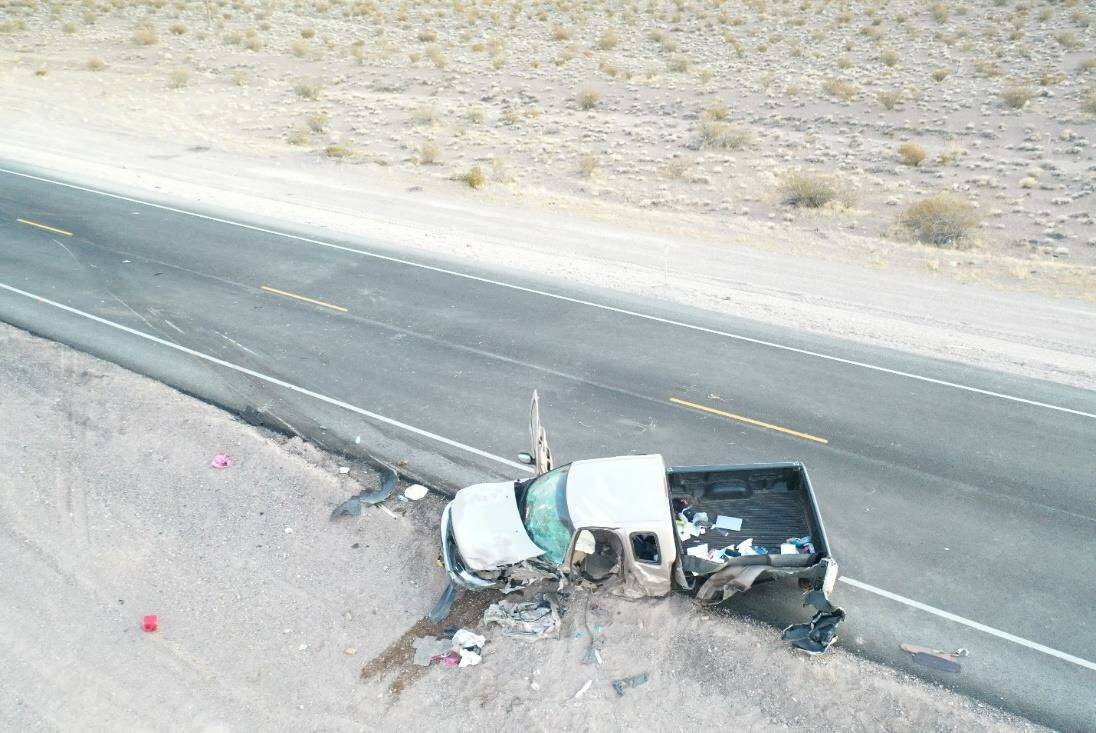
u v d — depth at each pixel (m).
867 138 42.03
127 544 10.57
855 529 11.03
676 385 15.16
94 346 16.23
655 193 33.75
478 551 9.20
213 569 10.16
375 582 9.95
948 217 28.61
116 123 38.62
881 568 10.28
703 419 13.95
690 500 10.34
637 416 14.05
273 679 8.58
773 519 10.01
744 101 48.62
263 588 9.85
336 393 14.76
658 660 8.77
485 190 31.64
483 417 13.99
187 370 15.41
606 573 9.26
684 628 9.18
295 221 24.86
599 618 9.30
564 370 15.73
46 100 41.81
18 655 8.84
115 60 54.53
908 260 24.92
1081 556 10.45
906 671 8.69
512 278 20.75
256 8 74.44
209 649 8.95
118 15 69.06
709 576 9.07
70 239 22.28
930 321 18.78
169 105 44.31
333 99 48.38
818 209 31.70
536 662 8.74
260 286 19.64
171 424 13.30
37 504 11.29
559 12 76.12
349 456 12.78
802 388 15.09
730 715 8.12
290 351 16.34
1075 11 63.34
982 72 51.31
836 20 68.56
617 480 9.37
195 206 25.89
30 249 21.42
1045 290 22.08
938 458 12.75
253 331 17.19
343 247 22.66
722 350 16.72
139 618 9.37
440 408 14.28
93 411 13.67
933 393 14.92
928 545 10.70
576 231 25.92
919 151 37.47
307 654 8.89
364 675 8.62
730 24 70.25
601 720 8.05
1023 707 8.24
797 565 8.87
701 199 33.03
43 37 59.59
